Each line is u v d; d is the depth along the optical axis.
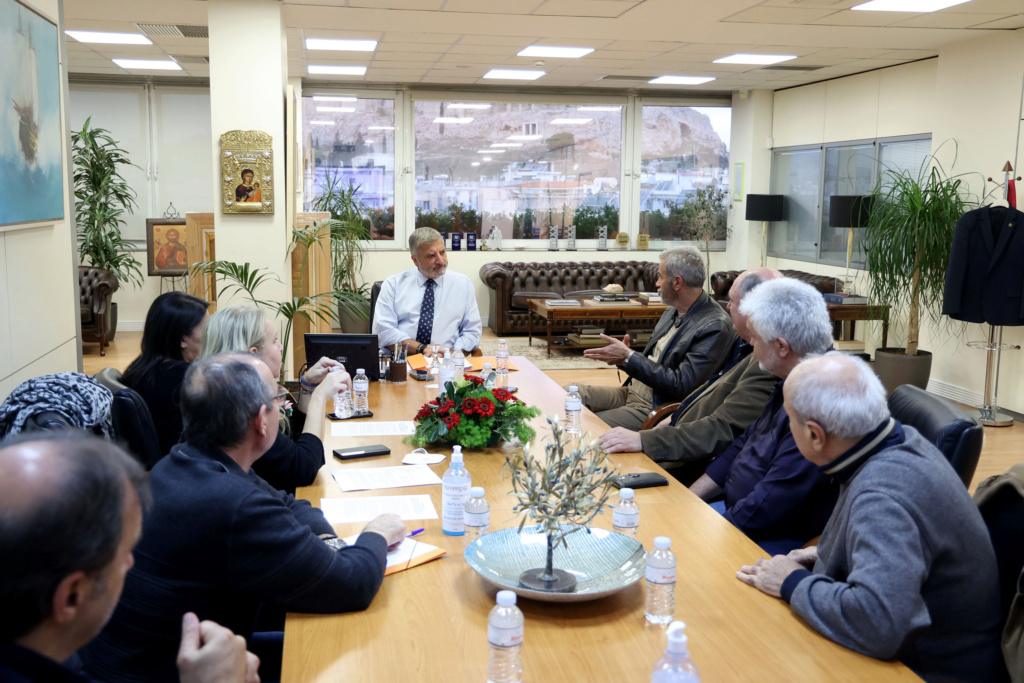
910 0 5.68
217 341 2.74
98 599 0.99
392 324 5.00
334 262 9.65
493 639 1.45
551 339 9.02
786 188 10.56
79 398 2.25
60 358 3.91
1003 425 6.36
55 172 3.80
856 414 1.78
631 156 11.08
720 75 9.37
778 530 2.59
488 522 2.11
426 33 6.97
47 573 0.92
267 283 6.23
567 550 2.00
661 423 3.83
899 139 8.43
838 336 8.89
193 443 1.79
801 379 1.84
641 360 3.95
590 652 1.60
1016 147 6.51
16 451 0.97
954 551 1.75
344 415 3.36
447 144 10.69
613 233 11.23
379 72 9.32
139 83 9.79
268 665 2.03
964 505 1.78
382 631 1.68
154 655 1.67
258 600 1.83
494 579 1.82
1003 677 1.82
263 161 6.07
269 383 1.85
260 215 6.18
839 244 9.48
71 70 9.27
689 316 4.09
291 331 6.67
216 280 6.25
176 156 9.98
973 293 6.35
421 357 4.48
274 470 2.46
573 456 1.87
